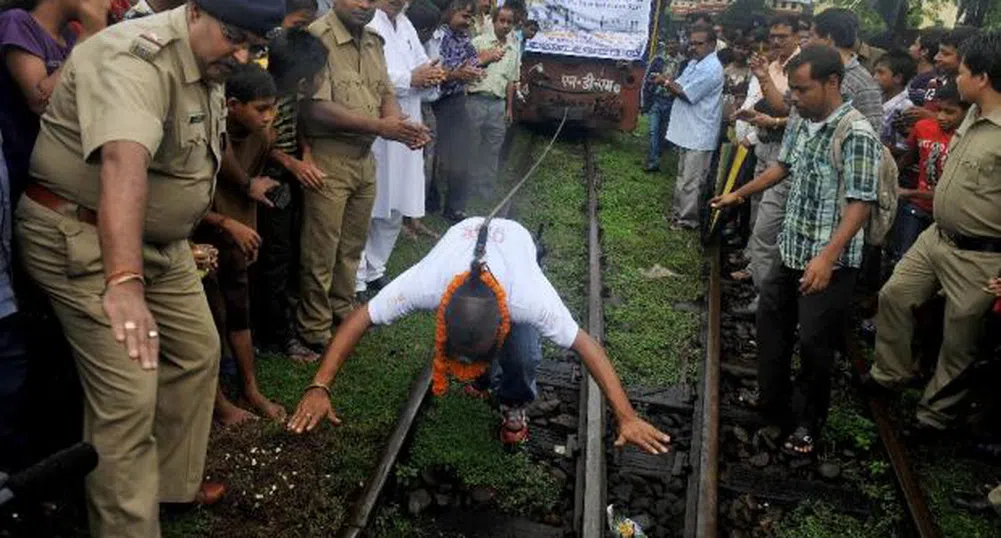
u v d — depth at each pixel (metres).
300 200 5.12
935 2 12.12
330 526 3.88
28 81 3.21
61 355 3.68
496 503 4.22
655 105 10.65
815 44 4.41
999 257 4.77
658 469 4.66
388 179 5.95
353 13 4.95
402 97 5.96
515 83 10.12
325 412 3.37
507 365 4.19
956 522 4.50
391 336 5.64
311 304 5.27
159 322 3.42
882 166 4.39
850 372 5.92
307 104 4.87
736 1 10.97
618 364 5.75
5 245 3.04
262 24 2.97
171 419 3.60
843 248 4.35
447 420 4.77
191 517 3.81
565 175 10.32
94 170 2.96
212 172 3.35
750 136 7.66
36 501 2.07
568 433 4.86
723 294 7.18
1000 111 4.66
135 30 2.91
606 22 12.10
